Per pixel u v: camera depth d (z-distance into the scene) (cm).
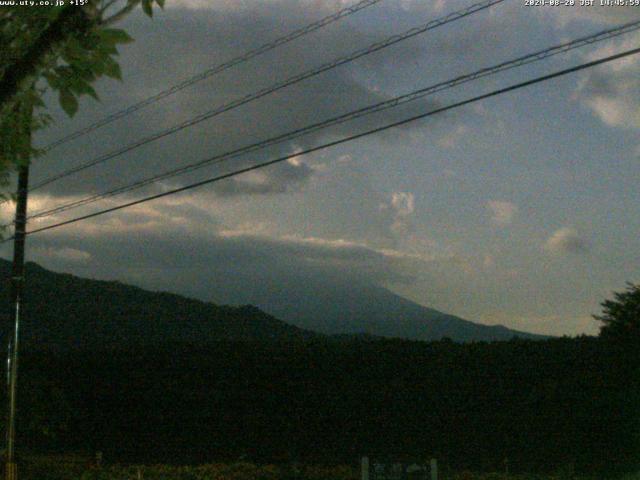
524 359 2111
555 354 2061
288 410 2412
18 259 1792
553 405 2031
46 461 2384
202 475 2045
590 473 1934
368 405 2302
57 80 471
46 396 2431
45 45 441
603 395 1936
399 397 2262
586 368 1994
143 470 2156
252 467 2147
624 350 1894
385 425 2266
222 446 2483
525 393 2084
